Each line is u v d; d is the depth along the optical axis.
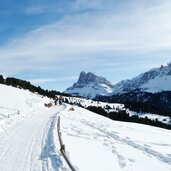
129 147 19.36
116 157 16.17
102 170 12.88
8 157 14.77
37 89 121.00
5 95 62.41
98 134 25.12
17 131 24.12
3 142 18.94
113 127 32.97
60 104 88.75
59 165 12.97
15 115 38.72
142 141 22.25
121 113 177.25
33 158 14.52
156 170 13.70
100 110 187.12
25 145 17.95
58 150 15.94
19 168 12.68
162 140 24.02
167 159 15.97
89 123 35.06
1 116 36.19
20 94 70.88
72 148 17.12
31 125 28.81
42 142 18.98
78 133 25.08
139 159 15.77
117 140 22.44
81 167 12.77
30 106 58.44
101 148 18.47
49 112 51.59
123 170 13.33
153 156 16.77
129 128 33.91
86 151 16.86
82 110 69.62
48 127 27.39
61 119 36.91
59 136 18.66
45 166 12.93
